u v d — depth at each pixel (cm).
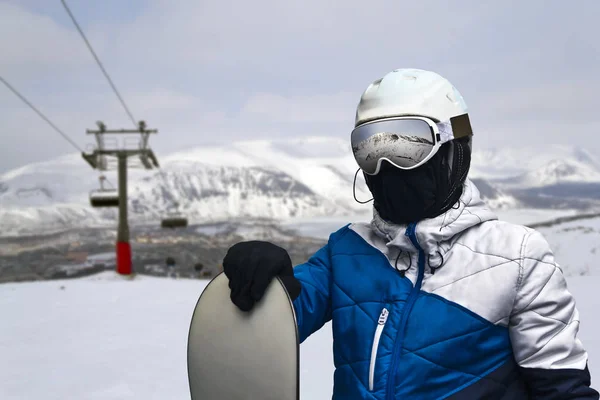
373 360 131
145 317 739
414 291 135
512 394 131
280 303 127
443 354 127
